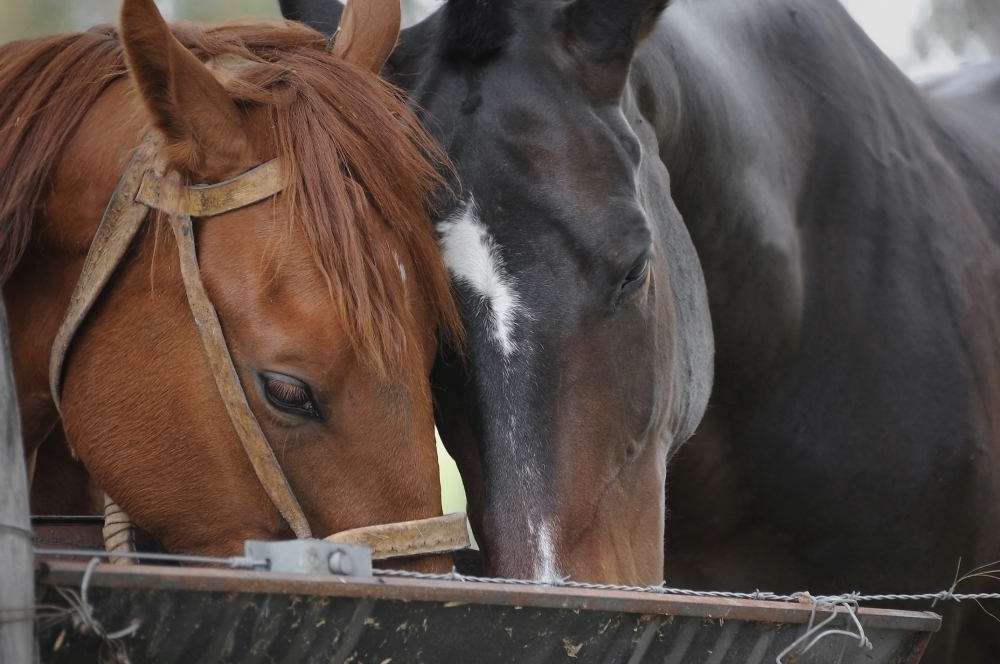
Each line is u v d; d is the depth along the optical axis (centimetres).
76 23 1861
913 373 553
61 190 369
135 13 320
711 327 490
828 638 325
